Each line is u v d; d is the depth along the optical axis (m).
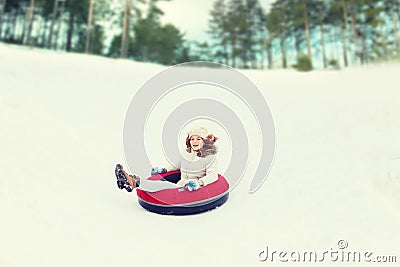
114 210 3.62
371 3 27.55
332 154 5.30
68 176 4.32
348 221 3.38
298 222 3.46
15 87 8.12
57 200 3.49
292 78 13.41
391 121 6.47
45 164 4.48
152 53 28.89
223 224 3.49
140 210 3.81
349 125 6.63
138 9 27.61
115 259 2.62
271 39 31.30
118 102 8.87
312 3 29.64
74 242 2.76
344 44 28.53
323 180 4.41
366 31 28.02
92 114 7.71
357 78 11.93
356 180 4.27
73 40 27.83
